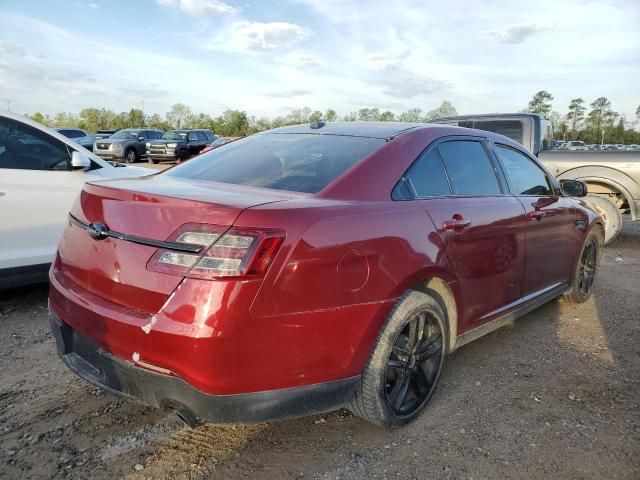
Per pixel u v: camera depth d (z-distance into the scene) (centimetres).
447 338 311
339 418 293
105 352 238
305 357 230
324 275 231
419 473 248
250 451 261
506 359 376
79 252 257
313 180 272
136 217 232
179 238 217
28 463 246
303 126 364
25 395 307
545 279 418
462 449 266
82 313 243
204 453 259
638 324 452
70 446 260
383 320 260
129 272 228
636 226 1024
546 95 10306
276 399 227
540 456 262
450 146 338
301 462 254
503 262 352
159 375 219
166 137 2484
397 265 262
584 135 10169
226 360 211
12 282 447
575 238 458
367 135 318
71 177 483
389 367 269
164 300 216
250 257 211
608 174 782
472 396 321
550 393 327
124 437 269
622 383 342
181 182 286
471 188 341
